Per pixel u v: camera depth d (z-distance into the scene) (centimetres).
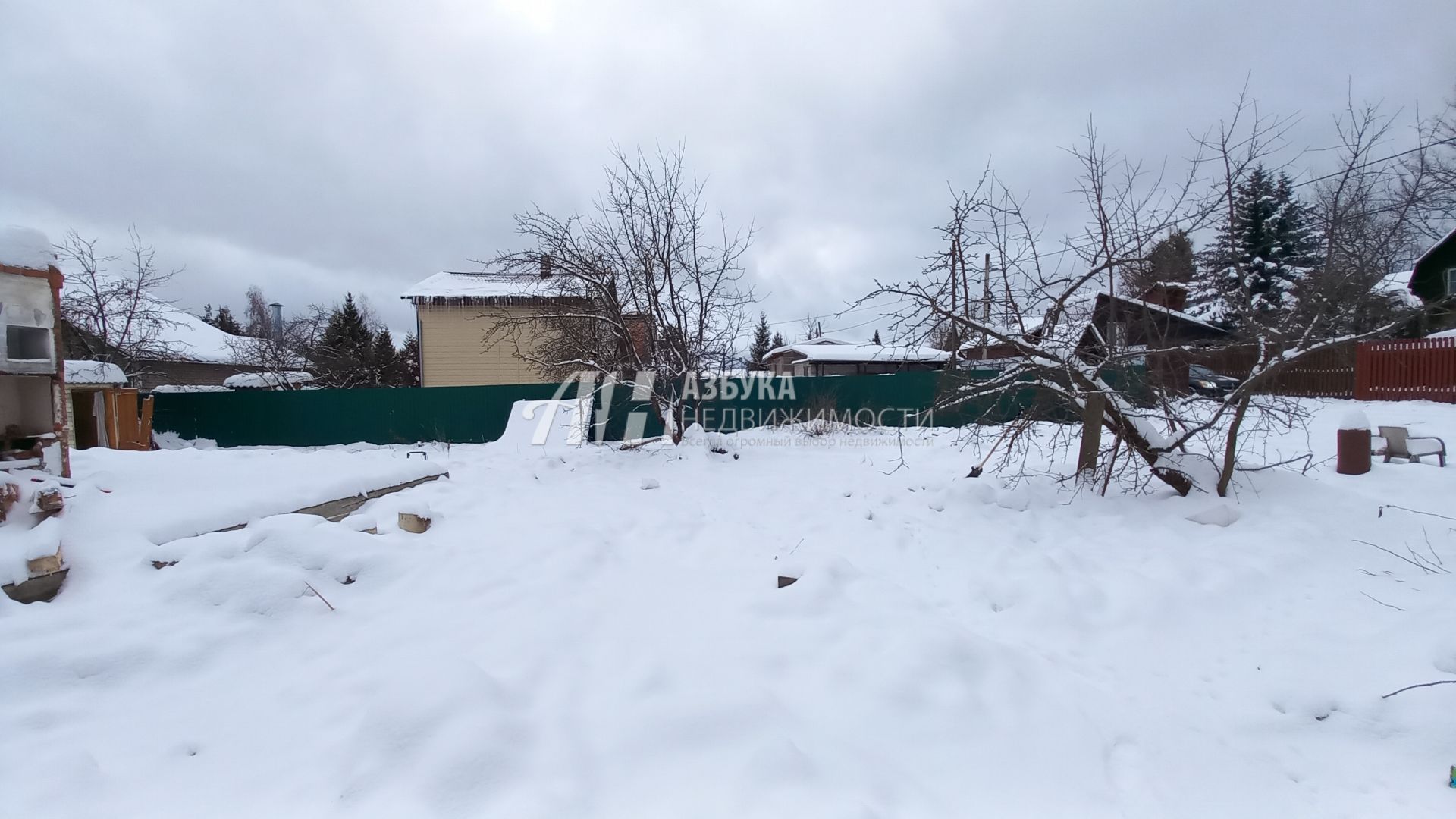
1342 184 599
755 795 207
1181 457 596
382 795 199
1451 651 309
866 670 292
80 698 237
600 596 375
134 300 1489
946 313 609
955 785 231
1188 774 248
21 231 329
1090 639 365
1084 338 682
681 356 1018
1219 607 389
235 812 191
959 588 441
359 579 355
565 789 204
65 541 312
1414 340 1390
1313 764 259
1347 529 487
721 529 563
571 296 1062
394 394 1471
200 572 312
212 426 1480
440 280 1983
